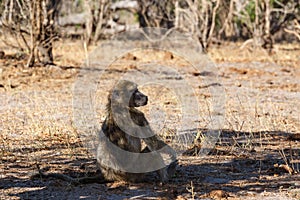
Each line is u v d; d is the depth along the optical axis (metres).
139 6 43.72
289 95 24.45
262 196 11.20
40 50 31.02
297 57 39.00
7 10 31.36
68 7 48.62
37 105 21.14
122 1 46.97
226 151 14.67
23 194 11.26
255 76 30.61
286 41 51.19
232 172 12.91
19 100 22.41
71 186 11.64
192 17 39.59
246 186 11.82
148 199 10.91
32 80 27.27
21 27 33.94
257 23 40.66
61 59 34.78
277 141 15.92
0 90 24.52
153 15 43.31
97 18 43.12
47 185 11.80
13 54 34.03
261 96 24.06
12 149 14.84
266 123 18.27
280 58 38.31
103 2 41.16
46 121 18.31
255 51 40.50
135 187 11.62
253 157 14.20
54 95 23.48
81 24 47.72
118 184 11.74
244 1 45.44
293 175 12.66
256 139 16.12
